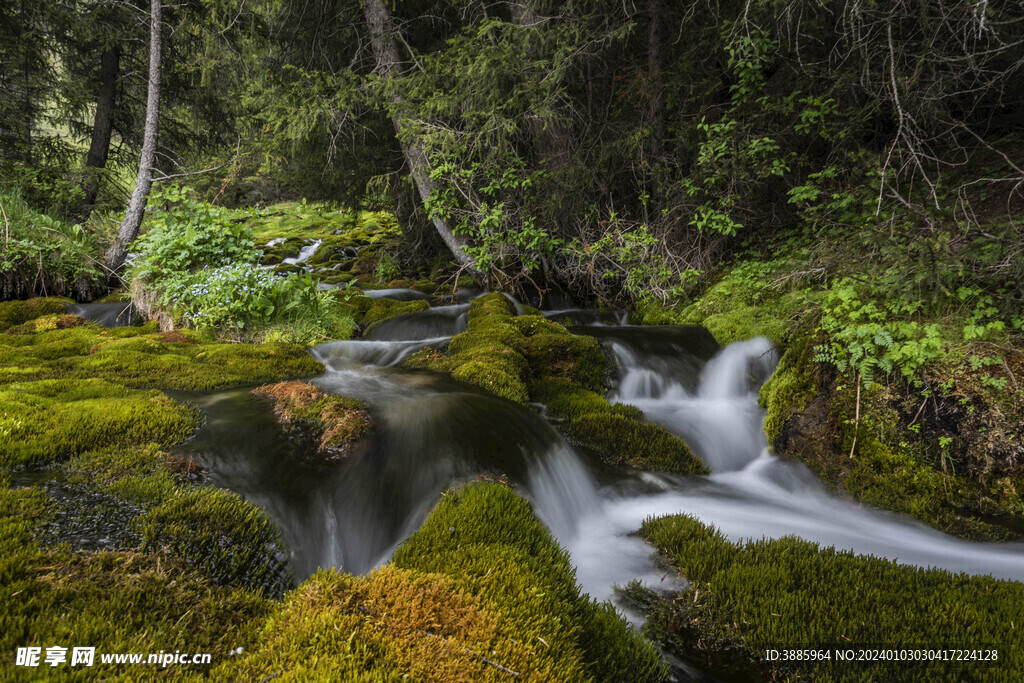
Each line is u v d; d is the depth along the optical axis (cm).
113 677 139
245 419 345
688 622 240
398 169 1016
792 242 719
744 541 314
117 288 920
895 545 317
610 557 297
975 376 359
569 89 852
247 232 784
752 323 609
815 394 434
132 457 276
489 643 164
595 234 859
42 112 1206
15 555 183
